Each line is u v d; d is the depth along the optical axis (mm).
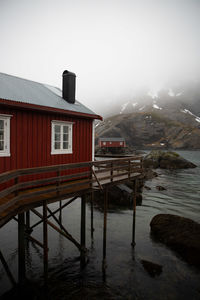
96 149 90688
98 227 13070
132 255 9992
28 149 8430
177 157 42500
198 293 7590
